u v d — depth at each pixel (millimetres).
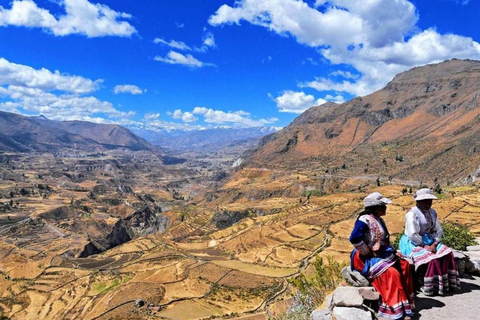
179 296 96562
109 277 129750
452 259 10117
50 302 115125
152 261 139375
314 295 13117
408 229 10312
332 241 121625
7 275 141875
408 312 8500
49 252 174750
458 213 101062
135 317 85250
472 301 9406
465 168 189875
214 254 141750
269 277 101312
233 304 87875
